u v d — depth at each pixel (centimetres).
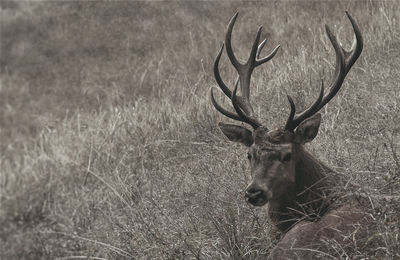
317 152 2070
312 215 1755
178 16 4431
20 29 5094
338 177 1773
